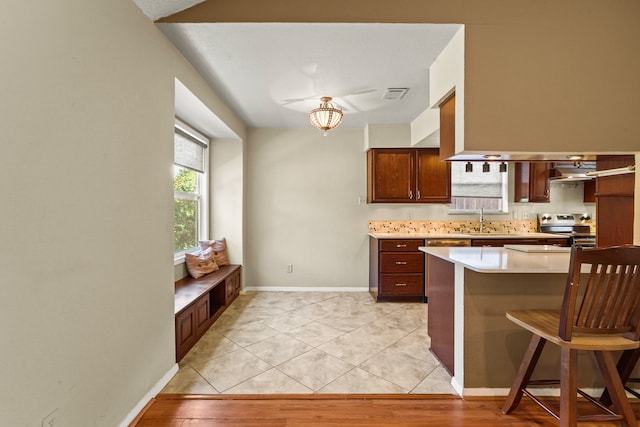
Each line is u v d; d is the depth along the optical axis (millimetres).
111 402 1521
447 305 2209
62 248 1230
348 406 1812
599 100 2045
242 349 2564
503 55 2018
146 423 1661
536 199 4496
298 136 4523
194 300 2605
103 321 1466
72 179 1282
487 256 2135
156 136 1964
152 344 1899
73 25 1285
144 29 1834
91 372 1387
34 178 1110
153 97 1932
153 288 1916
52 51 1184
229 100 3346
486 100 2016
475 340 1938
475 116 2016
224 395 1916
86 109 1358
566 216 4625
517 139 2025
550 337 1442
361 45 2234
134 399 1708
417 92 3078
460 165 4699
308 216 4539
